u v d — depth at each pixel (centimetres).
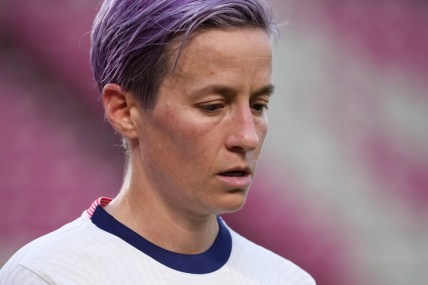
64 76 1712
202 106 408
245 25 414
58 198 1623
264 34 424
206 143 408
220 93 406
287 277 505
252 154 418
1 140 1638
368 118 1917
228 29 409
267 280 486
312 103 1897
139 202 452
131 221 454
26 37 1723
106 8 446
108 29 438
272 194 1750
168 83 411
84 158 1661
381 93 1956
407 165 1891
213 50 404
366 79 1959
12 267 445
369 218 1798
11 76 1689
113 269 432
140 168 449
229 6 408
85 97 1700
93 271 429
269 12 437
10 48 1709
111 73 439
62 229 466
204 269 456
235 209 420
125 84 431
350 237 1762
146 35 414
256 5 420
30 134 1653
